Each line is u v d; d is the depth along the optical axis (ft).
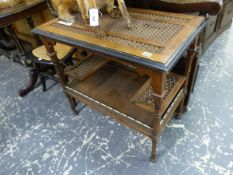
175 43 2.66
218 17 6.35
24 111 5.40
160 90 2.67
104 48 2.80
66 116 5.11
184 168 3.76
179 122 4.58
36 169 4.06
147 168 3.84
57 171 3.99
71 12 3.79
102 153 4.18
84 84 4.43
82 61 4.91
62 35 3.27
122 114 3.71
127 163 3.96
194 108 4.88
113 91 4.20
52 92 5.90
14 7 4.77
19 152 4.40
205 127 4.42
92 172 3.89
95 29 3.19
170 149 4.08
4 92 6.11
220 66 6.15
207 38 6.19
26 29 7.25
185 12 3.59
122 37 2.96
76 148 4.34
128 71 4.64
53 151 4.34
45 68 6.03
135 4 4.04
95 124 4.80
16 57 6.89
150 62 2.42
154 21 3.25
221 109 4.79
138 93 3.92
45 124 4.97
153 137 3.43
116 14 3.59
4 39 7.22
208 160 3.83
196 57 3.71
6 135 4.80
